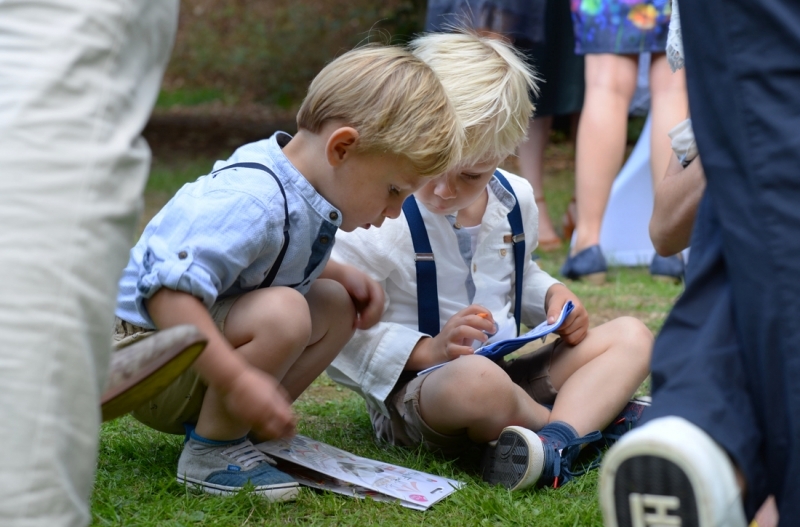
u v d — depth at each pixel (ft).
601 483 4.19
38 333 4.03
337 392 10.07
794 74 4.46
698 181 6.82
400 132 6.56
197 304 6.13
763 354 4.46
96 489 6.61
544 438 7.20
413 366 7.83
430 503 6.58
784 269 4.41
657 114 15.02
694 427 4.24
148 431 8.20
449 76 7.66
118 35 4.48
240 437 6.91
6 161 4.16
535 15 15.24
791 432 4.36
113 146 4.37
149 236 6.92
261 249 6.56
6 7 4.39
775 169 4.45
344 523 6.34
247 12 55.67
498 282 8.36
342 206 6.87
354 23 51.29
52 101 4.28
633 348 7.83
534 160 18.45
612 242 17.67
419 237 7.94
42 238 4.12
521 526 6.28
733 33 4.56
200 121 43.91
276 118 45.73
